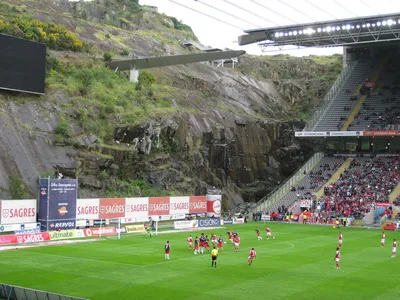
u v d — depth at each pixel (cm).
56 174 7481
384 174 9762
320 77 14712
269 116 12419
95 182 7888
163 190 8850
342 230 7788
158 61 10412
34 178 7231
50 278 3856
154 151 9094
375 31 9275
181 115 9844
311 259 4912
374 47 12594
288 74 15188
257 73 14812
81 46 10644
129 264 4522
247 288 3591
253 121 11306
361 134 10138
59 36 10288
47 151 7612
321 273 4188
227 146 10450
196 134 9912
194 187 9431
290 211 9388
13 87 7731
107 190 8012
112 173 8300
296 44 10306
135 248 5531
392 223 7956
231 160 10556
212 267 4425
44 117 7962
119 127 8681
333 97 11825
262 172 11169
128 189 8256
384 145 11069
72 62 9856
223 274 4106
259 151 11194
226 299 3262
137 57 11694
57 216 6606
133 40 12519
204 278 3934
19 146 7338
